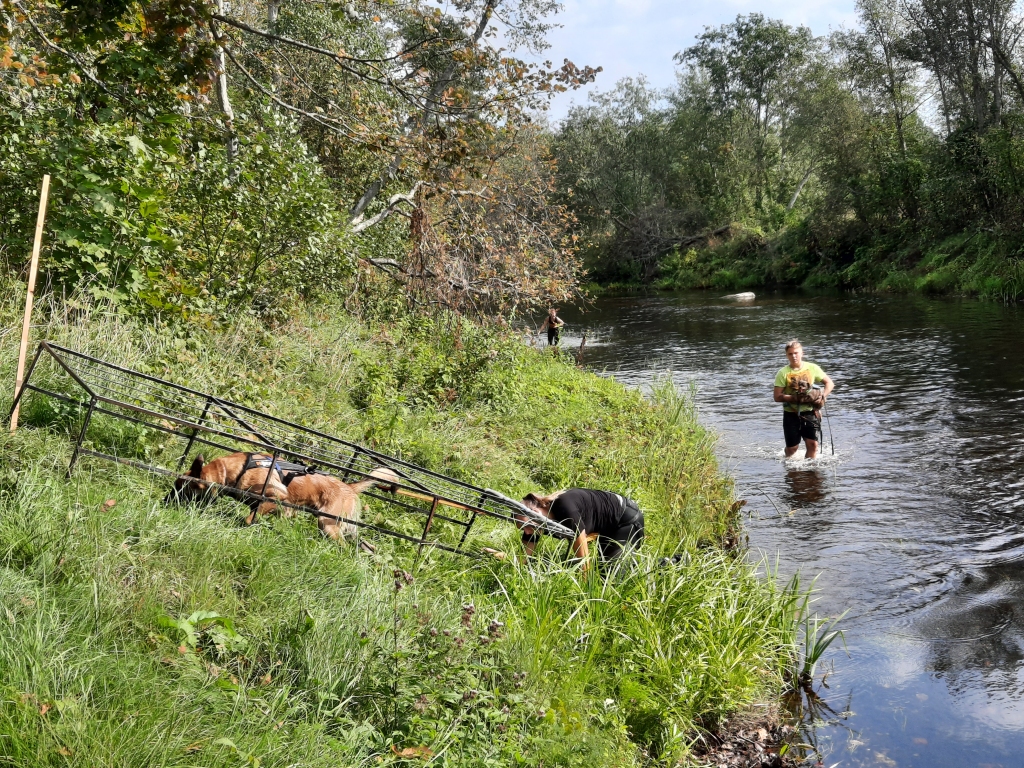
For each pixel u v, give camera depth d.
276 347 9.38
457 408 10.01
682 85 63.66
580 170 55.25
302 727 3.42
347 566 4.88
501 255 14.51
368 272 14.59
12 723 2.85
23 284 7.27
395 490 5.59
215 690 3.45
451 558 5.77
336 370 9.49
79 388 5.79
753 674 5.50
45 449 4.97
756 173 62.88
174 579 4.14
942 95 41.94
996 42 38.06
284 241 11.10
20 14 7.74
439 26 9.68
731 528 8.35
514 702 4.22
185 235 9.82
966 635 6.16
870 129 45.00
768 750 4.90
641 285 56.56
